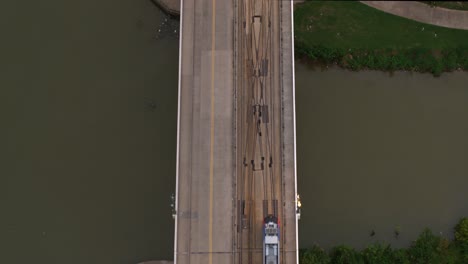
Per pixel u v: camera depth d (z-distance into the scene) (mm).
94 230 76188
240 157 70188
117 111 80312
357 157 80062
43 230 75750
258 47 72812
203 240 67750
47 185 77125
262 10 73562
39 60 81125
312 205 78125
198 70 71938
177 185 68375
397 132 81312
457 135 81875
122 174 78250
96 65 81562
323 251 73875
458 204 79188
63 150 78438
